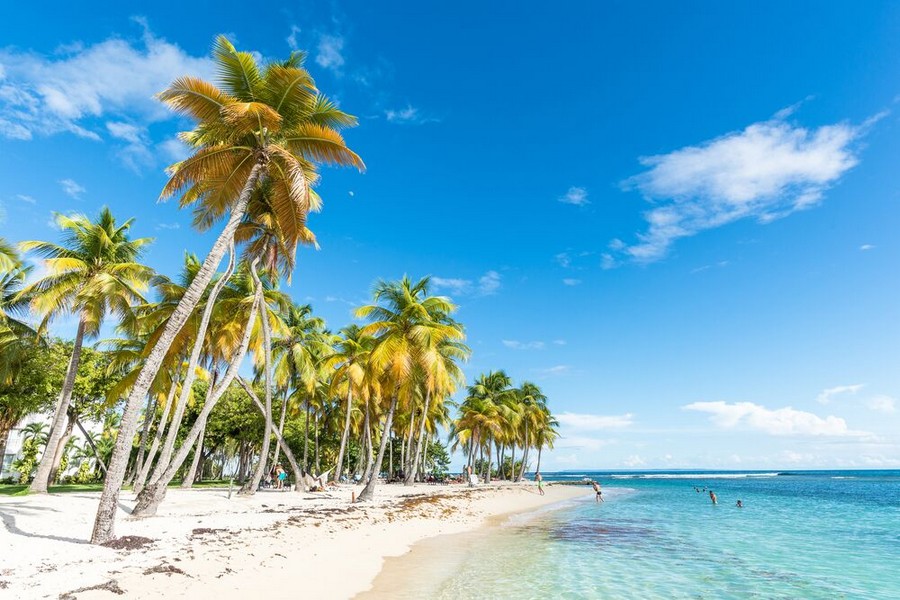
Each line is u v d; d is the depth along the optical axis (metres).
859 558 17.84
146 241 26.75
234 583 10.38
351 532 18.78
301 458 60.88
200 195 18.67
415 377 31.09
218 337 29.41
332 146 17.44
